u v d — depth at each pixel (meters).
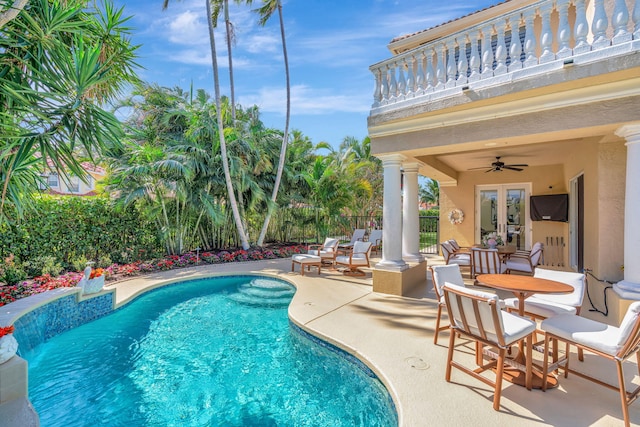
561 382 3.30
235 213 11.84
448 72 5.67
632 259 4.30
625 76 4.14
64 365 4.33
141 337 5.23
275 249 12.88
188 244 11.48
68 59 3.84
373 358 3.82
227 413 3.33
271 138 14.35
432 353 3.96
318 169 13.98
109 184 9.60
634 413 2.77
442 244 8.77
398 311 5.60
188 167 10.06
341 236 15.71
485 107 5.29
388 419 3.21
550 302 4.05
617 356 2.65
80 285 5.89
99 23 4.64
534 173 10.70
